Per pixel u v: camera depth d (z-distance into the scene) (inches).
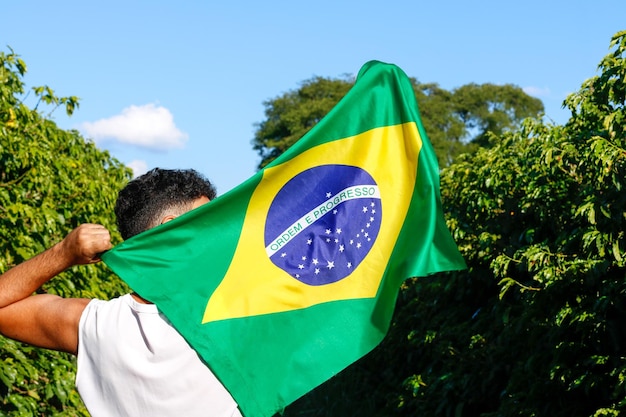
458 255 82.8
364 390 343.6
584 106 216.2
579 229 208.2
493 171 253.3
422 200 84.5
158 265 76.6
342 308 80.3
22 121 267.0
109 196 315.6
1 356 227.8
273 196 81.4
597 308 195.0
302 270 80.0
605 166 188.4
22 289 76.4
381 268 82.5
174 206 80.0
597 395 210.8
